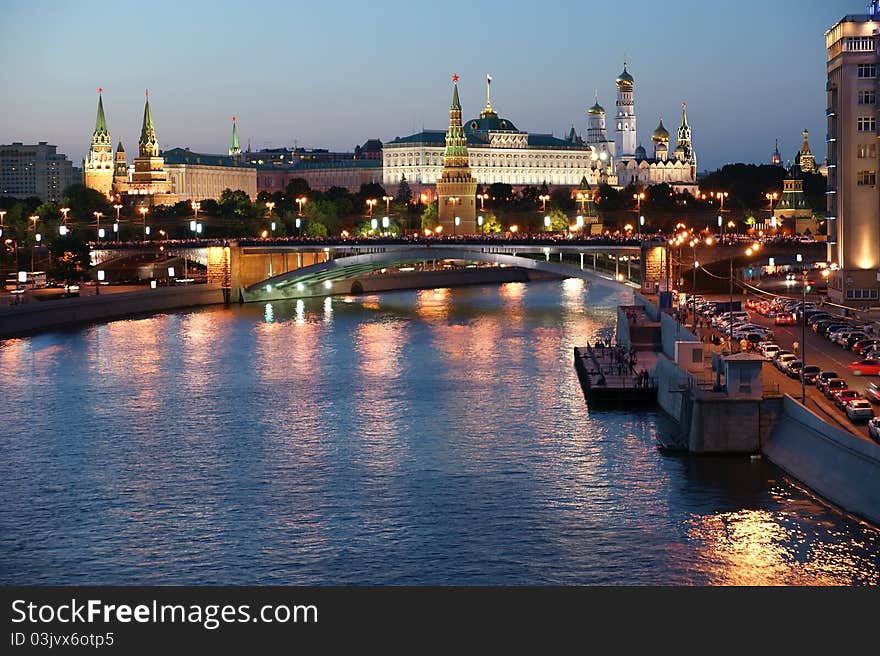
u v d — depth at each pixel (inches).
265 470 5743.1
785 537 4589.1
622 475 5408.5
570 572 4409.5
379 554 4611.2
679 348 6392.7
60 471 5757.9
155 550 4690.0
